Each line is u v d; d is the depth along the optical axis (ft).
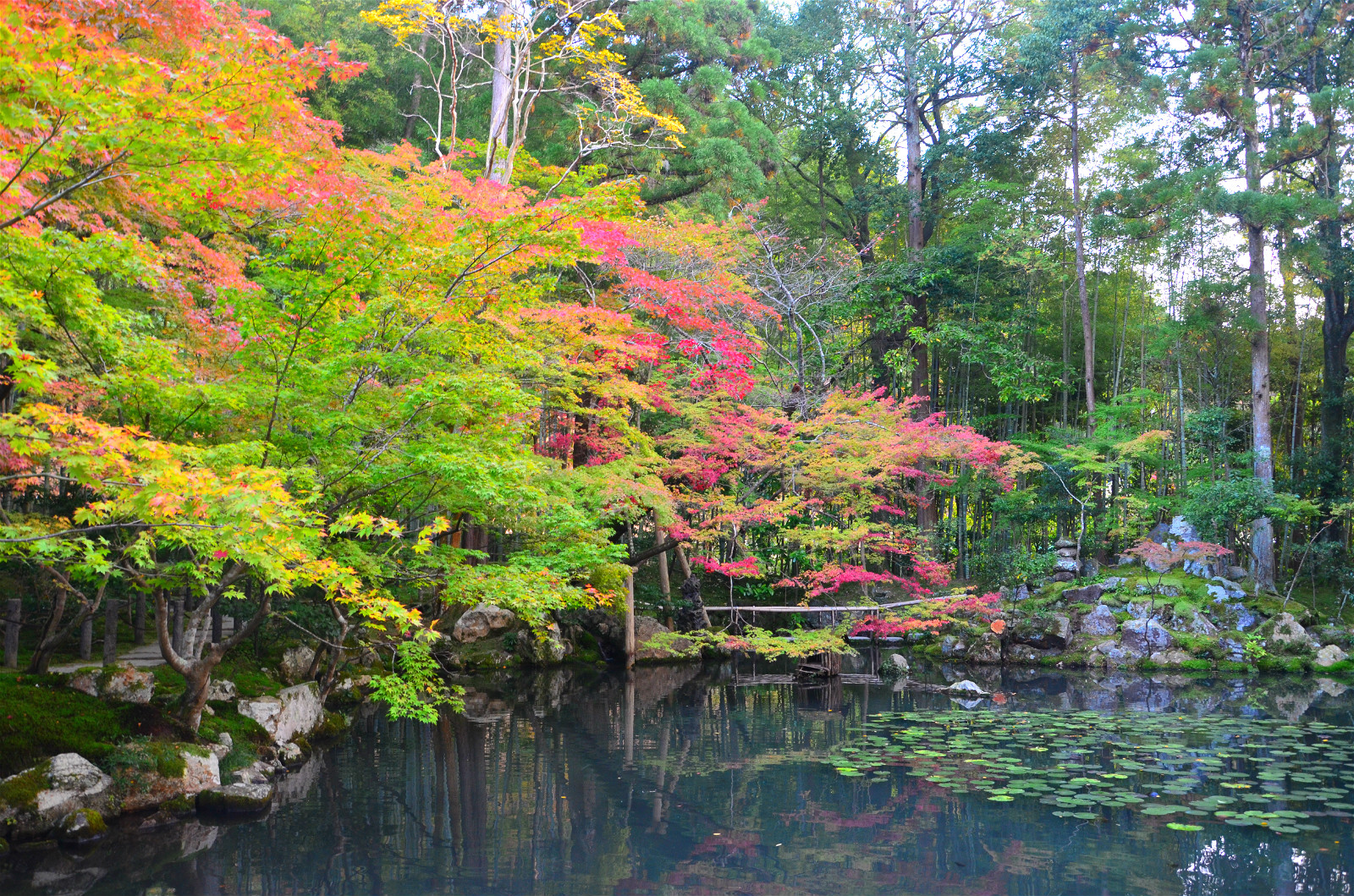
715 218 59.72
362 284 22.25
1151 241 77.61
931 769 30.25
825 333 79.41
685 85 63.87
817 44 85.30
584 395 49.62
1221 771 29.25
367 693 44.24
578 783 28.91
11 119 13.82
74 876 20.21
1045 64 75.36
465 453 23.18
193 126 15.06
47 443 14.10
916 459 66.03
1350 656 56.49
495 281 24.57
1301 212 62.69
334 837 23.24
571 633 62.44
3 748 23.34
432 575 27.25
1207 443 75.51
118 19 18.94
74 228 22.93
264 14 21.52
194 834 23.40
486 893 19.24
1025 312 81.41
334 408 24.12
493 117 45.83
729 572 55.47
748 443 53.78
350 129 68.59
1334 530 74.23
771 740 35.63
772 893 19.13
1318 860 20.86
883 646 74.08
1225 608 61.05
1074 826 23.86
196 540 17.65
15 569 31.65
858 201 86.28
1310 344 84.74
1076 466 68.33
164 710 27.37
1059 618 61.72
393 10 43.24
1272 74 71.15
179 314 24.64
